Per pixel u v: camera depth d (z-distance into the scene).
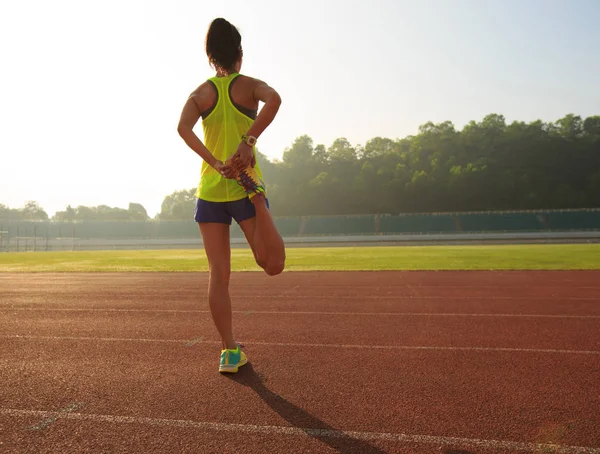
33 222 84.06
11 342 4.79
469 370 3.71
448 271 15.29
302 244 61.06
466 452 2.27
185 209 126.38
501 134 118.81
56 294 9.27
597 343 4.69
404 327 5.61
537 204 107.12
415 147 122.00
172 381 3.43
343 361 4.00
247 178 2.95
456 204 109.44
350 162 125.62
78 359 4.08
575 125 117.62
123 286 10.98
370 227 81.56
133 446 2.34
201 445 2.35
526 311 6.85
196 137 3.13
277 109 2.97
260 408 2.87
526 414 2.76
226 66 3.35
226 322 3.61
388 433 2.49
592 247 37.41
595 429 2.54
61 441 2.40
